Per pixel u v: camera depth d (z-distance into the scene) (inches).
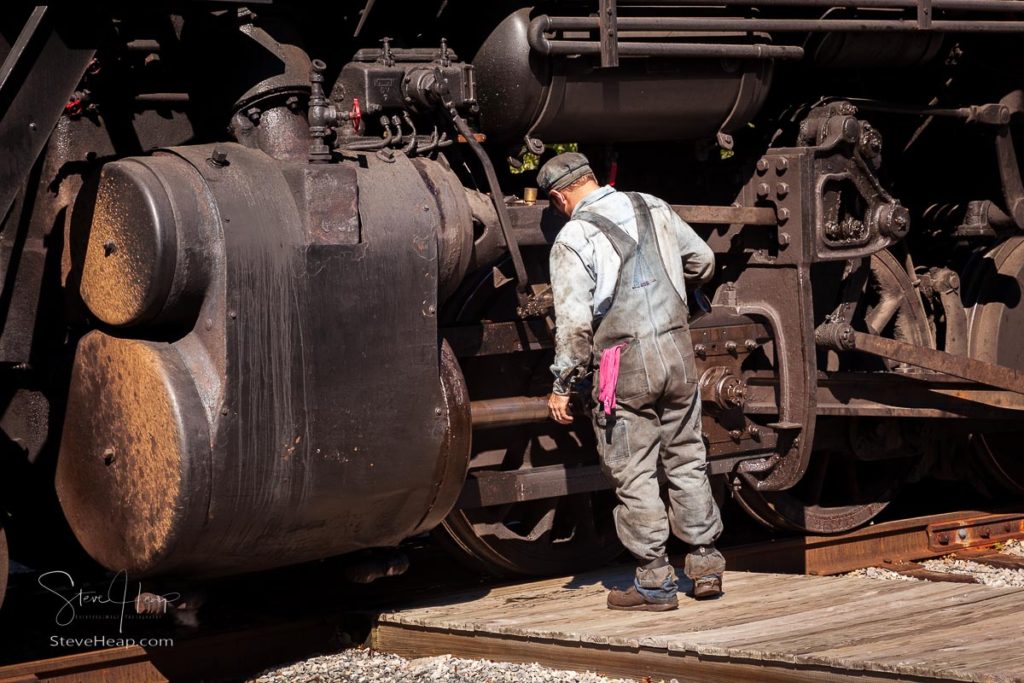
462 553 368.2
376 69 329.7
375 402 301.9
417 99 331.0
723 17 378.0
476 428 345.1
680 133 384.5
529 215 347.6
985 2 418.6
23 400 315.6
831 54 406.3
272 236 286.0
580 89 351.6
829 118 398.3
